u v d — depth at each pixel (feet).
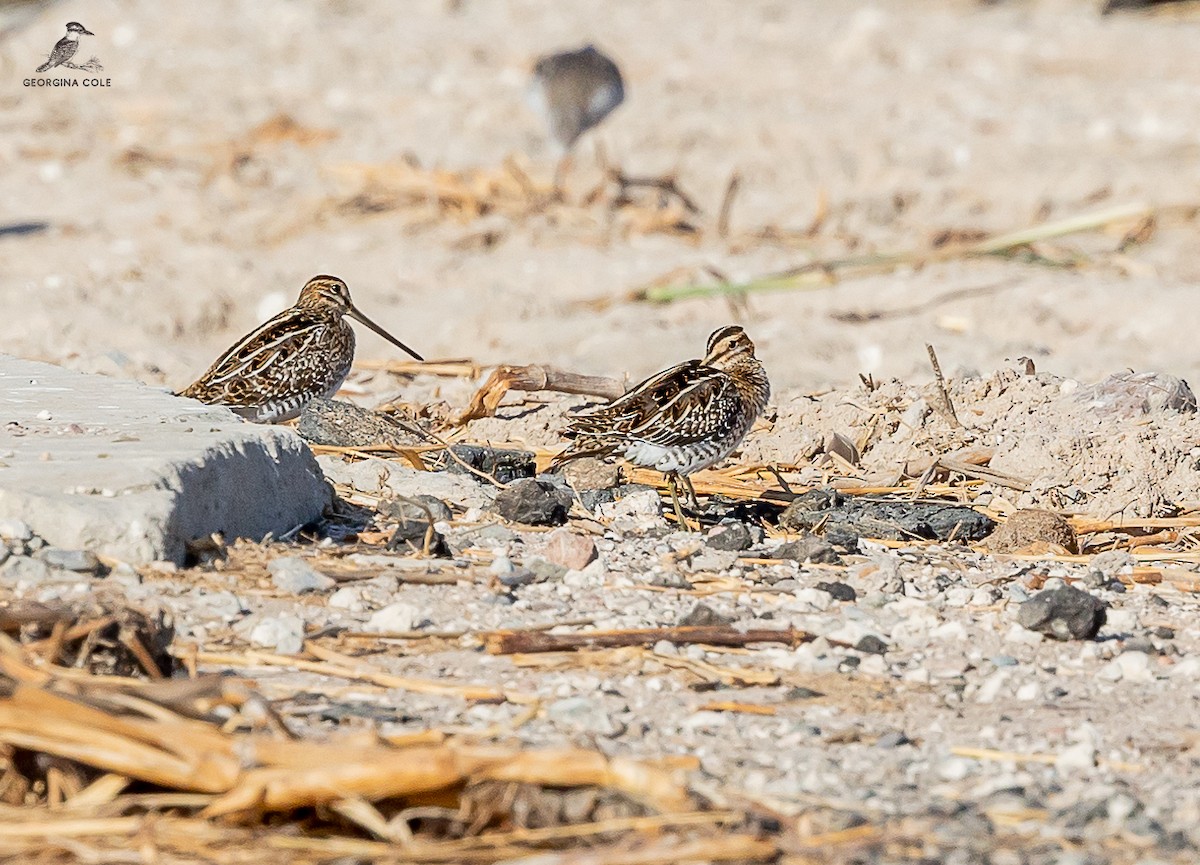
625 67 136.46
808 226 90.89
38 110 116.37
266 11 148.36
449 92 125.39
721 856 21.65
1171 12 164.04
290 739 23.63
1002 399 47.67
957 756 25.81
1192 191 96.27
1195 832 23.18
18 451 33.81
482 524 37.06
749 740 26.27
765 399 41.01
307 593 31.48
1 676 23.99
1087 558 36.81
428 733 24.32
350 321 69.31
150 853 21.47
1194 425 43.60
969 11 165.89
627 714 27.07
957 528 38.34
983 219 92.58
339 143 108.99
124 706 23.50
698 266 79.05
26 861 21.44
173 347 64.95
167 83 125.90
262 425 37.29
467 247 84.43
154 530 31.12
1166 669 30.04
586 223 89.04
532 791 22.65
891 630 31.55
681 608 32.14
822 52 142.41
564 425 47.67
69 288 70.54
